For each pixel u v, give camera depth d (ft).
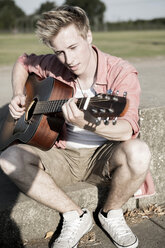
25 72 9.05
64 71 7.97
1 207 7.29
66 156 7.82
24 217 7.48
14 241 7.51
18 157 6.88
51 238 7.64
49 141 7.50
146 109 8.31
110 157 7.04
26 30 214.90
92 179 7.86
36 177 6.93
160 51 38.68
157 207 8.73
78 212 7.29
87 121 6.14
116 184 7.00
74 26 6.77
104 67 7.35
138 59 29.55
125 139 6.70
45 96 7.59
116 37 87.15
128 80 7.07
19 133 8.16
